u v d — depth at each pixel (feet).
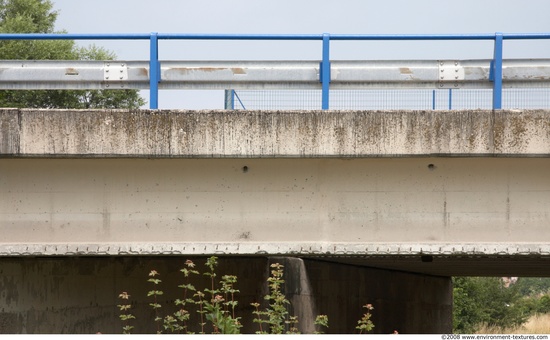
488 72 46.73
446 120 43.16
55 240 44.70
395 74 46.75
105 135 43.37
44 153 43.37
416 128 43.16
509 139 43.01
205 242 44.45
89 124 43.39
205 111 43.39
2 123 43.34
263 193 44.98
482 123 43.14
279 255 45.75
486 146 43.09
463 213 44.80
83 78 47.29
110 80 47.24
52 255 44.86
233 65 46.80
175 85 46.91
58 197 44.88
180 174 44.98
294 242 44.50
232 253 44.34
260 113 43.34
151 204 44.88
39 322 46.50
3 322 43.88
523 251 44.09
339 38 46.01
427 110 43.21
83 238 44.70
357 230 44.83
